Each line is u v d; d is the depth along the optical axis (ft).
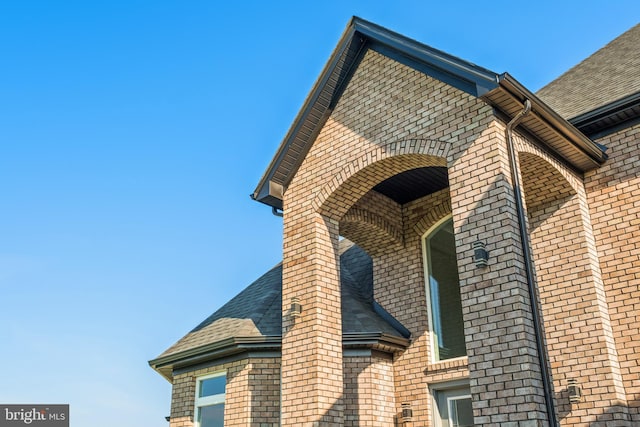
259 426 40.06
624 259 35.63
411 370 41.39
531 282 28.07
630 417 33.14
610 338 34.58
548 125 33.06
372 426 38.99
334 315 35.94
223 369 44.16
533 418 25.27
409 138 34.30
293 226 38.34
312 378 33.63
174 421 46.39
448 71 32.89
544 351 26.91
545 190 37.70
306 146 39.70
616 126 38.04
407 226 45.70
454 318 41.57
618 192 36.88
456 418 39.22
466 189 30.81
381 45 37.70
